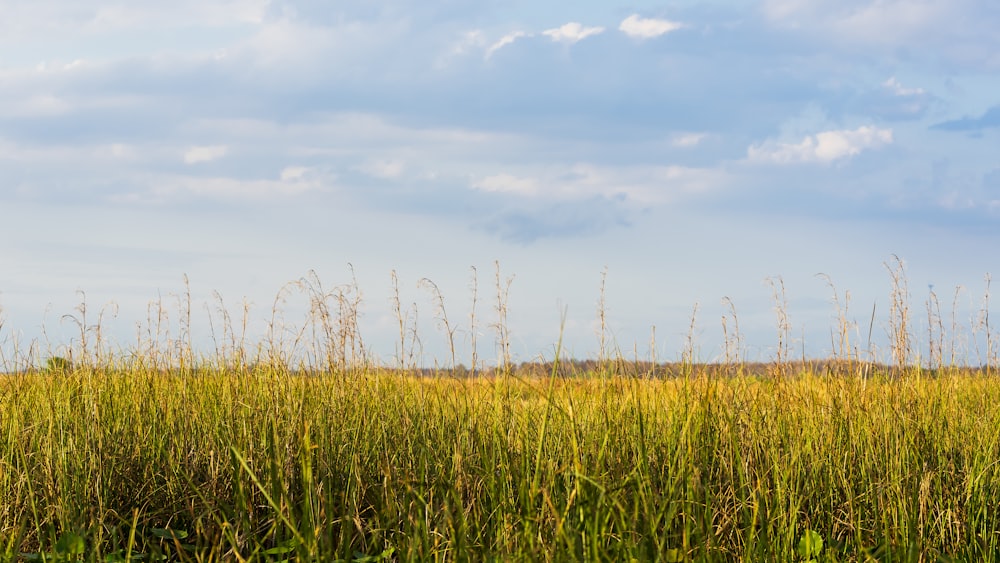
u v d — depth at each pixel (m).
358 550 4.61
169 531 4.57
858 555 4.45
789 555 4.28
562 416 5.09
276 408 5.37
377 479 5.06
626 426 5.17
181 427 5.73
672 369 6.07
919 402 5.99
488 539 4.21
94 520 4.48
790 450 5.18
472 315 6.29
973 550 4.76
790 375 6.29
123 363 6.71
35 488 4.91
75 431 5.41
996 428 5.67
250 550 4.26
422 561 3.74
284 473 4.74
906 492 4.89
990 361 6.98
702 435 4.79
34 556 4.09
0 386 6.14
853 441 5.53
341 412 5.64
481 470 4.62
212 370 6.72
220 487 5.00
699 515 3.88
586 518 3.58
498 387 5.45
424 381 6.35
